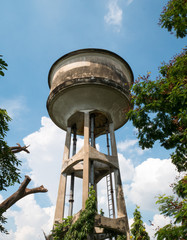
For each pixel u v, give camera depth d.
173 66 10.51
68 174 23.23
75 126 25.69
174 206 8.02
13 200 19.41
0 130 13.73
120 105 23.27
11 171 15.38
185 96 8.82
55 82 23.41
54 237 17.91
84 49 23.61
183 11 10.71
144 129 11.08
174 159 10.61
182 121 8.80
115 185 20.14
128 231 17.58
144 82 10.85
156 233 7.74
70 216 18.75
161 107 10.17
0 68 8.64
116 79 22.80
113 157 21.34
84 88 21.66
